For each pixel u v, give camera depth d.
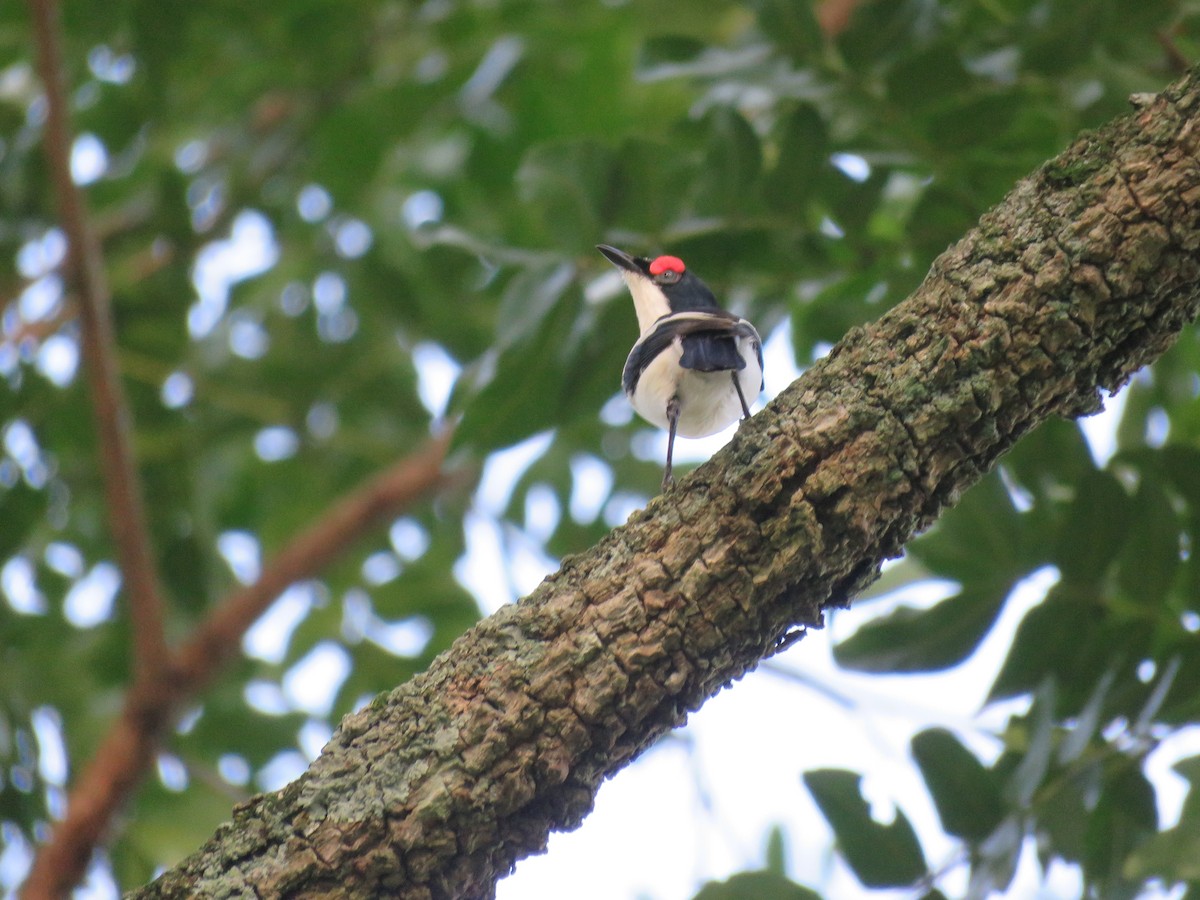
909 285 10.18
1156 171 5.49
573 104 15.45
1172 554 8.31
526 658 5.43
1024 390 5.49
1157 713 8.28
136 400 14.95
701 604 5.43
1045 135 9.97
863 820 8.06
